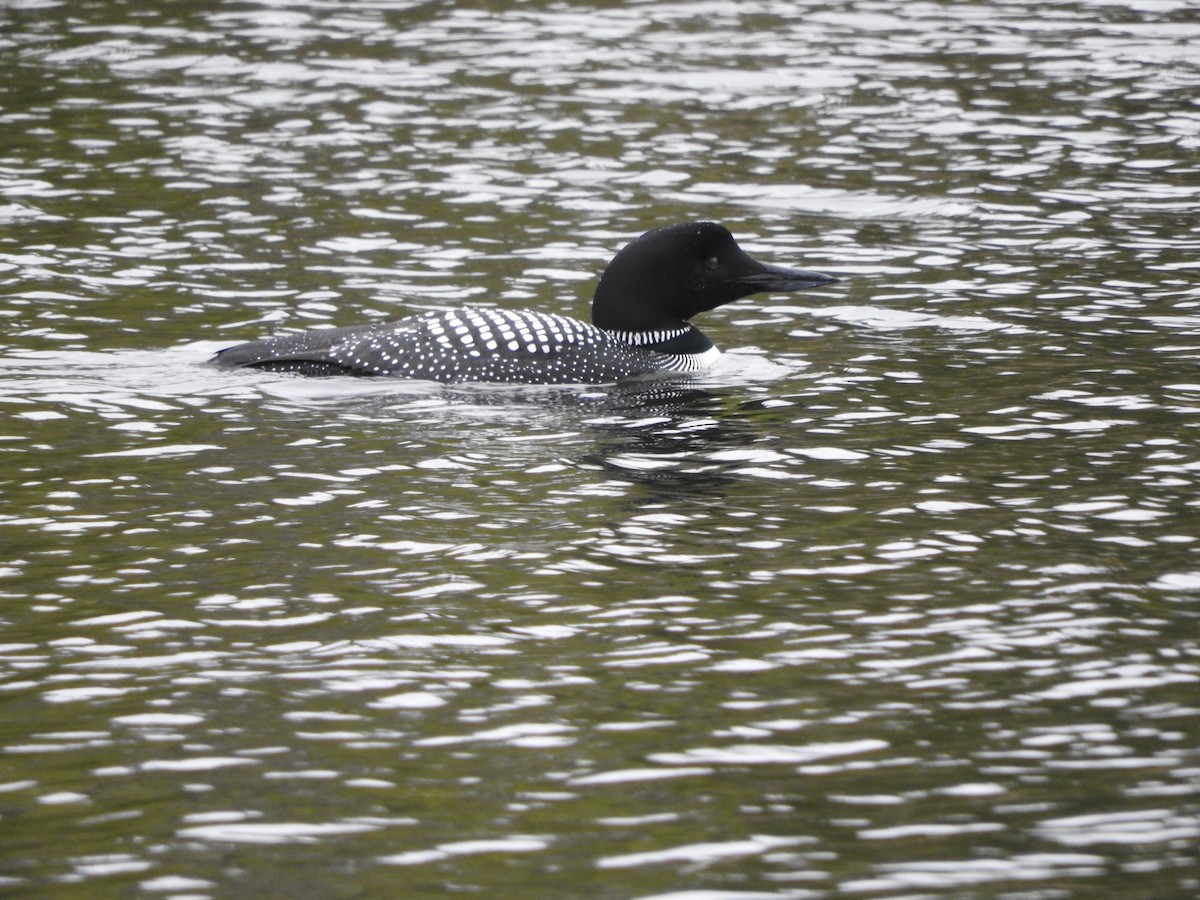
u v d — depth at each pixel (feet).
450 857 23.62
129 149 74.84
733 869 23.26
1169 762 25.91
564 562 34.30
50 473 39.52
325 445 41.75
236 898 22.67
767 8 104.88
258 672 29.35
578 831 24.30
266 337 50.42
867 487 38.70
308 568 33.96
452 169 72.84
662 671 29.32
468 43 96.27
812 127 79.61
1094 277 58.13
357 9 104.58
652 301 49.24
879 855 23.56
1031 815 24.52
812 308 55.88
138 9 103.35
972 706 27.91
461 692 28.60
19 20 99.86
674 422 44.09
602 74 89.35
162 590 32.83
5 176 70.13
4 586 33.01
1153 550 34.42
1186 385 46.11
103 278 57.47
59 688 28.73
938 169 72.69
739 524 36.45
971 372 48.19
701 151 75.92
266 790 25.46
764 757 26.35
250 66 89.92
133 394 45.50
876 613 31.63
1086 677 28.81
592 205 68.08
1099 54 92.07
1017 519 36.40
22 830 24.39
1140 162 73.10
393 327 47.85
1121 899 22.40
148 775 25.90
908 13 103.19
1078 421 43.29
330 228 64.39
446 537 35.68
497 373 46.96
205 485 38.83
